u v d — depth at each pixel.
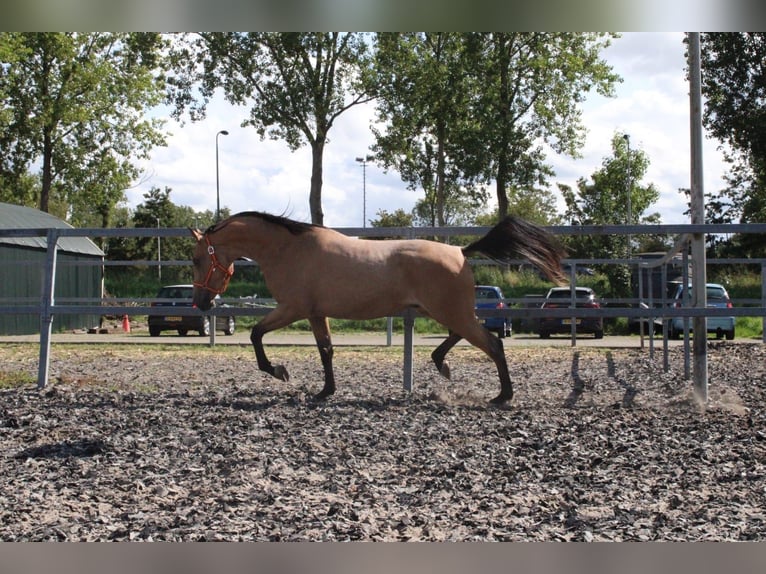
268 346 20.86
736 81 34.12
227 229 8.98
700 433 7.41
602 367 14.89
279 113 36.19
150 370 13.88
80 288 32.22
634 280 31.41
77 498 5.32
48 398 9.37
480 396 9.98
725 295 25.81
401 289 8.71
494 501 5.26
